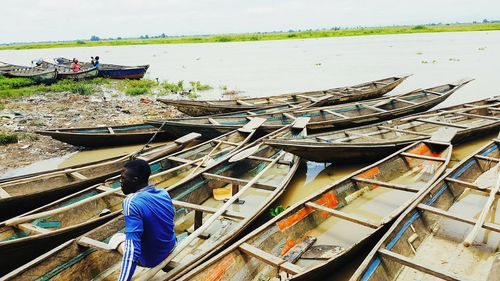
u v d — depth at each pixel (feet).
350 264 17.15
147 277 13.07
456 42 148.77
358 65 94.94
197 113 44.55
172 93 65.46
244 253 15.76
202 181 24.30
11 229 18.44
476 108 39.58
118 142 36.94
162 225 12.82
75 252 15.49
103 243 15.24
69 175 26.27
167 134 39.14
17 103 55.11
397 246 16.38
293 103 46.65
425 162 28.30
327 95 48.24
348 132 32.89
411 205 18.47
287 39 260.83
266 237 17.11
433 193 20.57
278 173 29.89
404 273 15.87
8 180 24.29
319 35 268.00
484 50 112.47
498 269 16.12
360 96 50.26
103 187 23.09
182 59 137.69
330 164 30.91
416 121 36.55
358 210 22.52
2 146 38.04
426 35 219.41
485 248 18.03
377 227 17.08
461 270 16.57
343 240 19.62
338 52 134.00
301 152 26.18
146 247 12.89
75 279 15.44
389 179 25.21
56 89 66.18
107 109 51.67
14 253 16.43
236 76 86.43
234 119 39.55
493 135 35.78
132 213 11.85
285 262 14.60
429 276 15.84
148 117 46.91
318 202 20.44
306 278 14.15
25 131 41.63
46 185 25.41
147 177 12.64
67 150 37.29
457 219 17.28
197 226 20.02
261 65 105.50
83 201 19.79
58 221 20.63
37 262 14.21
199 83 73.20
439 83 65.82
